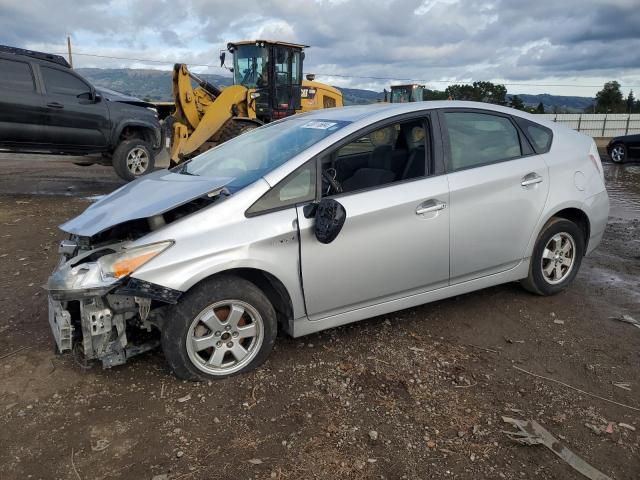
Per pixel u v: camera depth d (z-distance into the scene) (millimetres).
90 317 3070
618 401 3217
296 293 3418
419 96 25297
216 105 11336
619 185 12117
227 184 3455
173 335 3154
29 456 2672
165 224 3262
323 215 3252
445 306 4480
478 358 3668
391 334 3967
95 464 2619
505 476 2586
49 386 3258
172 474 2549
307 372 3428
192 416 2982
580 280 5219
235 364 3373
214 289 3191
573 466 2656
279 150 3754
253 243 3205
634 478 2596
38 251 5934
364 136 3678
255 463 2623
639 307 4570
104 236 3453
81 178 11445
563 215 4621
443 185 3812
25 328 4012
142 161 10469
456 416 3021
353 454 2699
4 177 11273
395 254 3668
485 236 4039
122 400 3125
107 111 9844
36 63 9039
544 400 3203
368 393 3217
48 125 9156
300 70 14445
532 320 4262
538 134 4453
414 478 2555
